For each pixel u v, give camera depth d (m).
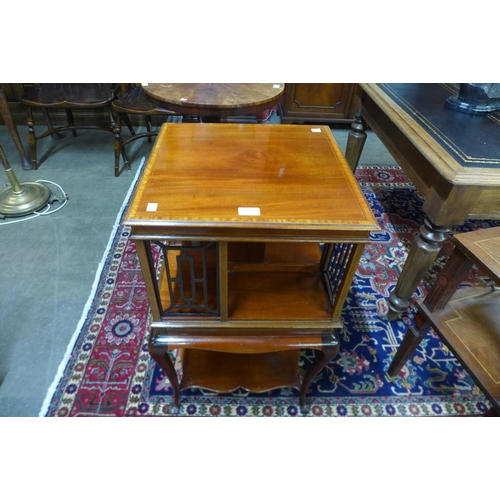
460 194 0.89
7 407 1.08
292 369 1.10
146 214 0.66
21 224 1.75
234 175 0.79
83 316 1.33
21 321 1.31
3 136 2.49
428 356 1.27
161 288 0.89
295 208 0.69
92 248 1.64
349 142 1.71
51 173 2.13
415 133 1.04
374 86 1.38
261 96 1.32
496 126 1.10
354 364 1.24
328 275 0.95
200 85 1.39
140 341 1.26
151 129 2.68
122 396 1.12
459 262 0.86
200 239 0.67
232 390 1.04
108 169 2.21
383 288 1.51
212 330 0.84
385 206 1.99
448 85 1.43
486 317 0.96
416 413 1.11
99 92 1.98
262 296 0.88
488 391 0.81
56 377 1.15
